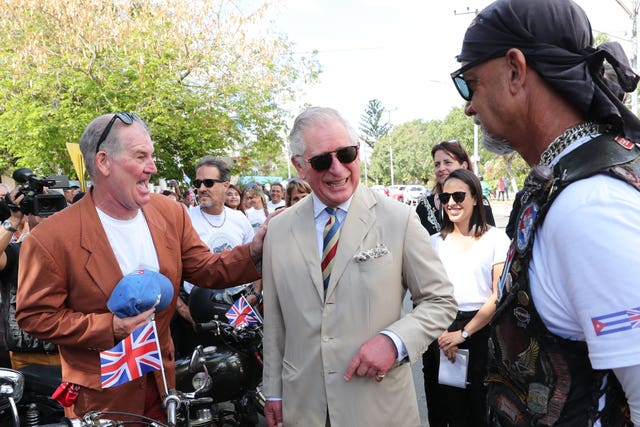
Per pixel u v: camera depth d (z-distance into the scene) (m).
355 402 1.90
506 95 1.24
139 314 2.06
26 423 2.79
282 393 2.08
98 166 2.18
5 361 3.29
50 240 2.12
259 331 3.31
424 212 4.00
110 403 2.15
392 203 2.08
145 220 2.38
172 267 2.40
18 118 12.41
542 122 1.23
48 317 2.10
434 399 3.28
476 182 3.19
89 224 2.20
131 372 1.96
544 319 1.20
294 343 2.03
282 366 2.14
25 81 12.12
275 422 2.11
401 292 2.04
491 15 1.24
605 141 1.15
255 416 3.46
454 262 3.17
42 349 3.05
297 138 2.03
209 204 4.61
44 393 2.91
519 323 1.27
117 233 2.25
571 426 1.20
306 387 1.98
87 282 2.16
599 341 1.03
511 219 1.45
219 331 3.21
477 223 3.21
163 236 2.39
